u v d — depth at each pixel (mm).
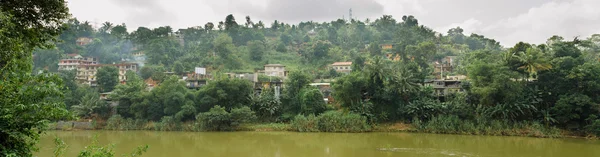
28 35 13727
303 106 59438
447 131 50656
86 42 122688
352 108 56406
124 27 134875
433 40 122688
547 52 54625
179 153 34688
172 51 110750
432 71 83625
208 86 60781
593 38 72125
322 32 138000
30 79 10734
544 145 38969
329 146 38938
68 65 97188
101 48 114125
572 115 46188
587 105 45938
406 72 57438
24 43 13305
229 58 102625
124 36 132750
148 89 72312
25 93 10453
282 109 62000
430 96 57312
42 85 11031
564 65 51000
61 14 15648
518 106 48188
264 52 118000
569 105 46219
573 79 48531
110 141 43906
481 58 64562
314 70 104062
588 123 46312
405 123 55594
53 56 98688
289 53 123375
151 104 61000
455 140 43469
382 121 56688
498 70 50375
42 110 10664
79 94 67188
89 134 53000
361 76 58250
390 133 52219
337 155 33062
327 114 55500
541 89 51438
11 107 9945
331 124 53812
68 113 11523
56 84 11602
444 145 38969
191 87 73312
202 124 55406
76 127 59938
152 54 106688
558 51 55250
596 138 44062
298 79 63594
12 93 10164
